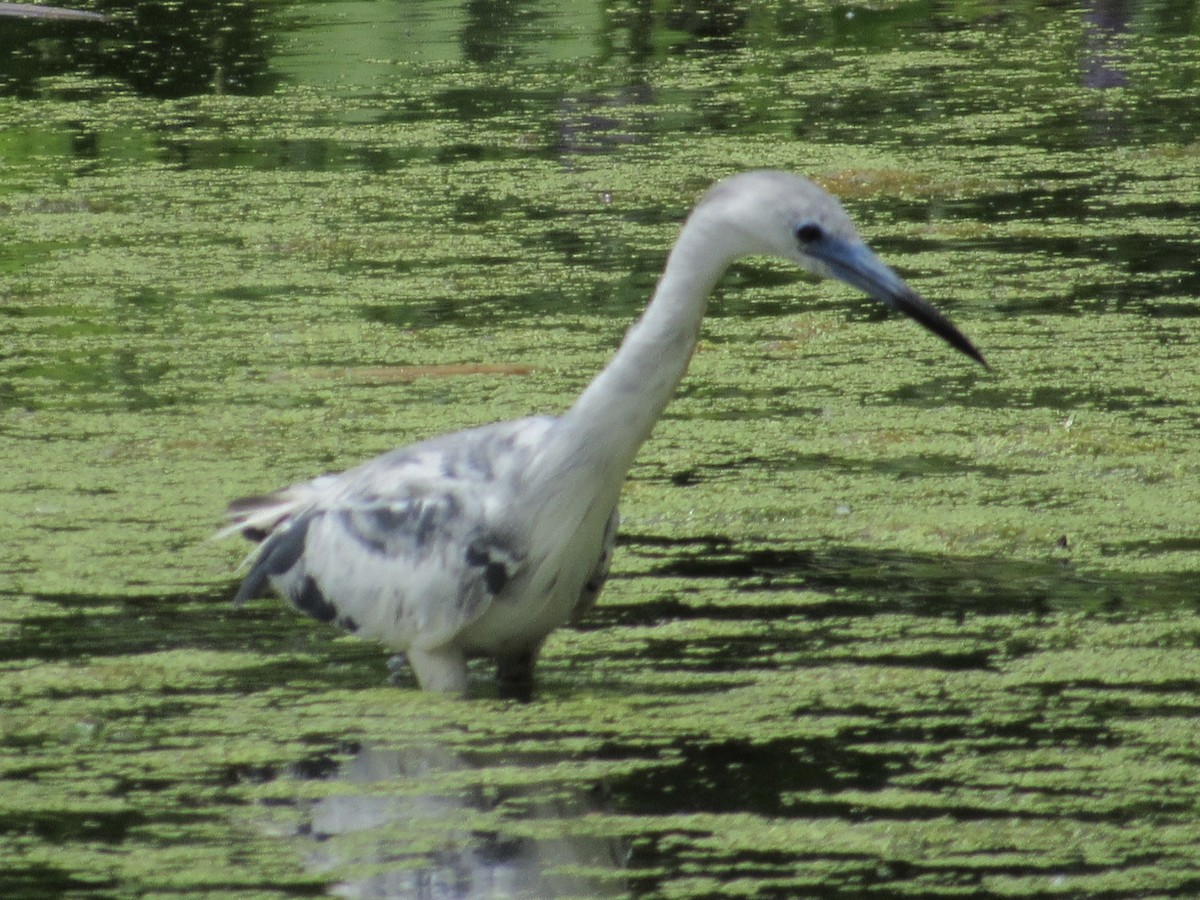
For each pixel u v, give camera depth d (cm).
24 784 716
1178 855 645
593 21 2642
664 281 768
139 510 1015
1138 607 877
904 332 1357
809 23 2644
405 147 1978
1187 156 1870
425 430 1140
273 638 871
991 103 2134
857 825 671
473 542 779
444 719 779
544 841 664
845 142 1947
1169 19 2616
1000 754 730
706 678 812
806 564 941
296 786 713
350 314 1409
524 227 1650
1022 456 1091
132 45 2508
